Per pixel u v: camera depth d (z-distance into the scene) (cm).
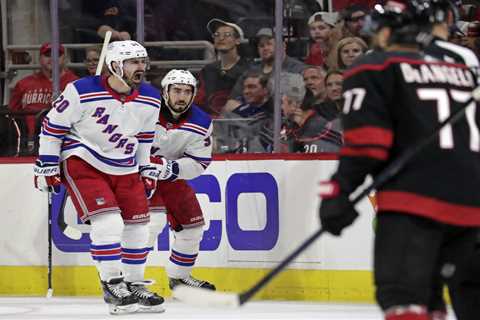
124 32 2494
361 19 2355
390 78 1052
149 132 1997
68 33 2498
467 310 1158
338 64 2361
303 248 1065
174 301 2212
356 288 2175
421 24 1105
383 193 1059
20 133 2500
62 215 2344
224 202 2267
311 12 2375
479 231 1084
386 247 1042
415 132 1047
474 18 2322
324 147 2372
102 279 1966
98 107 1923
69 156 1948
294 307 2072
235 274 2261
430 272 1041
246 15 2412
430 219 1038
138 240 2011
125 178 1983
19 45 2531
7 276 2383
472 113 1085
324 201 1042
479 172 1064
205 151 2139
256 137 2422
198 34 2456
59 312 2020
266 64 2405
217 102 2447
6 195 2378
